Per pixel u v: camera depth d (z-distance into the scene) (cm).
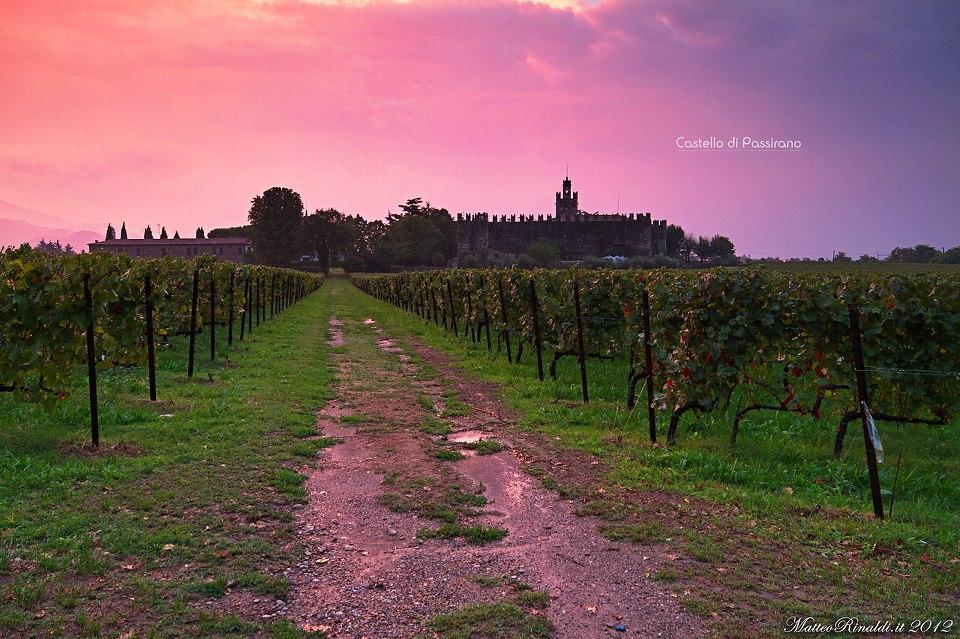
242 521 528
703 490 640
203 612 382
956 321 735
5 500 534
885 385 788
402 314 3344
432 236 13100
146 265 1401
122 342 912
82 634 352
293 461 708
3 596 382
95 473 618
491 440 834
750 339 810
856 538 520
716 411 978
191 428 810
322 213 13438
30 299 727
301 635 363
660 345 932
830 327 777
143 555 452
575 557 483
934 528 550
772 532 533
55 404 778
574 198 13562
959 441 895
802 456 780
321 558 471
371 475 680
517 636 369
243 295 2033
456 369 1478
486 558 479
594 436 853
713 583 440
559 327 1349
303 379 1241
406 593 420
